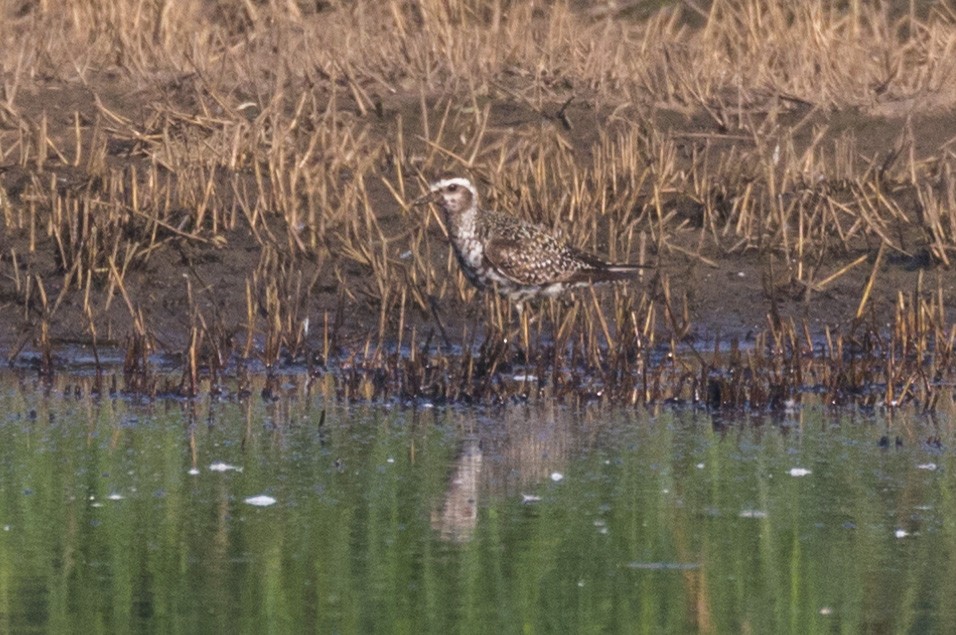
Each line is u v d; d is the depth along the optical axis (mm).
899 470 10914
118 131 17141
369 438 11734
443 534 9594
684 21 23688
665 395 13102
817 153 17891
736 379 12852
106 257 15211
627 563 9086
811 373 13891
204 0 22906
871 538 9500
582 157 17625
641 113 18094
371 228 15727
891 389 12781
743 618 8258
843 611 8344
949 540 9469
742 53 20953
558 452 11391
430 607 8406
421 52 20078
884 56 20672
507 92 18875
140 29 20266
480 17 22234
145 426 12008
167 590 8656
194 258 15570
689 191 16828
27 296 14484
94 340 13312
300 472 10844
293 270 15336
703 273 15773
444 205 13875
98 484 10547
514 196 16328
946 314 15148
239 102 18375
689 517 9898
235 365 14055
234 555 9211
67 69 19234
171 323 14766
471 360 13086
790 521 9820
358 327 14828
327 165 16859
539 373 13617
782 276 15688
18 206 16000
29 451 11289
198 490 10438
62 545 9367
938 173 17250
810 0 21734
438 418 12375
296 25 21281
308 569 8984
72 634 8008
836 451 11406
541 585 8727
